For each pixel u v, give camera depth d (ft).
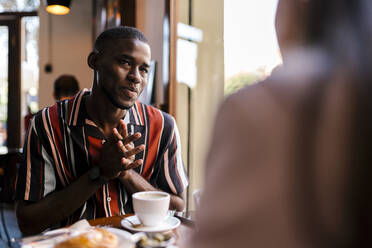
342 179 0.86
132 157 3.34
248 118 0.98
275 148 0.92
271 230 0.89
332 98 0.88
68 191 3.01
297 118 0.92
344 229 0.86
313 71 0.94
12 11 15.05
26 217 3.02
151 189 3.34
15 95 15.16
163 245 2.04
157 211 2.48
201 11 6.03
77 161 3.35
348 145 0.85
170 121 3.82
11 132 15.16
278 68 1.06
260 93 1.00
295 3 0.99
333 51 0.92
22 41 15.28
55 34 14.99
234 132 0.99
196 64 6.12
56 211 2.98
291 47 1.01
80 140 3.35
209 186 0.99
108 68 3.11
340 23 0.90
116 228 2.53
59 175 3.35
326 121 0.88
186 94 6.40
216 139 1.04
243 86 1.09
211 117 1.10
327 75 0.91
